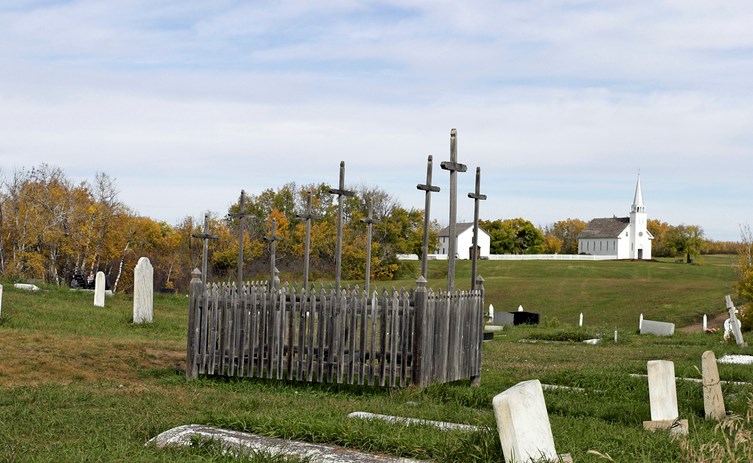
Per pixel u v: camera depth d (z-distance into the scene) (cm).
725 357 2320
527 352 2569
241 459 837
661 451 889
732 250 17925
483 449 802
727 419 859
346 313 1508
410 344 1472
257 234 6406
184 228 7781
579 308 6862
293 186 6656
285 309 1561
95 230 6969
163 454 870
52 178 7138
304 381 1564
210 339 1620
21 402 1238
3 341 1805
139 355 1839
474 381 1656
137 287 2669
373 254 6359
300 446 891
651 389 1091
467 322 1622
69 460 846
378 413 1166
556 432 1004
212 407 1238
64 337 1981
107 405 1244
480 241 13850
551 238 17300
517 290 8056
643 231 15925
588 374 1716
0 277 3738
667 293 7531
